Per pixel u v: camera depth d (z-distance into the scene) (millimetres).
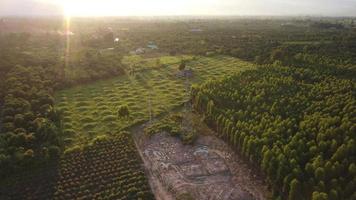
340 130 64938
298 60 126062
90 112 96375
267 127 71625
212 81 103625
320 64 116812
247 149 67125
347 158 58250
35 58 141625
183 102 101688
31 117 83250
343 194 52344
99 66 136125
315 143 63500
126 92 113000
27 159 66562
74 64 138250
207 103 89375
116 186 61844
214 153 73312
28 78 111375
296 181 53531
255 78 103000
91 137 81000
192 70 135125
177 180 64375
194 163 69938
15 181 62844
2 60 130875
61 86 115625
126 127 85688
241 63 145375
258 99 85562
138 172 65750
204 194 60156
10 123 79375
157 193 61031
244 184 62625
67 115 94062
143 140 79938
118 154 72188
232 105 86938
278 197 54688
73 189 60938
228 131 75312
